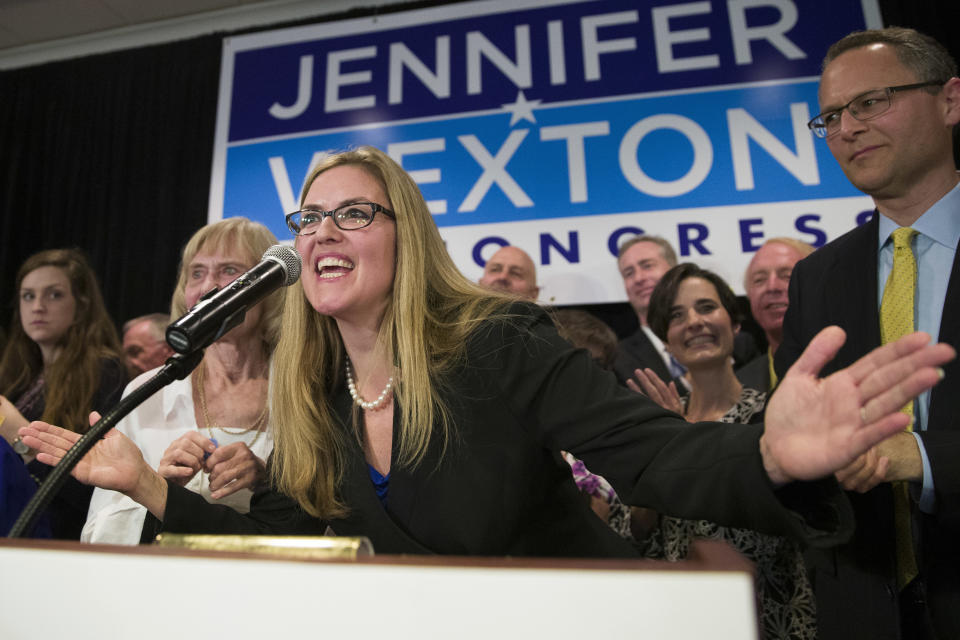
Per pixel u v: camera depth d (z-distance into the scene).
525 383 0.94
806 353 0.68
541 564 0.44
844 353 1.19
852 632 1.08
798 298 1.32
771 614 1.40
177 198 3.43
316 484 1.04
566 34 3.07
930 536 1.03
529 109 3.00
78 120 3.72
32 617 0.48
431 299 1.08
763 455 0.70
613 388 0.91
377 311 1.07
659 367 2.54
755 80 2.85
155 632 0.46
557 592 0.43
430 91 3.12
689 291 1.95
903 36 1.27
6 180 3.72
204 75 3.57
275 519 1.08
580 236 2.80
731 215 2.70
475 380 0.97
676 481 0.77
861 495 1.11
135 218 3.47
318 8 3.66
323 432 1.07
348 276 1.03
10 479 1.26
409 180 1.11
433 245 1.11
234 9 3.79
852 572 1.10
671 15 3.00
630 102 2.92
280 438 1.12
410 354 0.99
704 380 1.95
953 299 1.09
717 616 0.41
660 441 0.82
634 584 0.42
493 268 2.80
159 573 0.47
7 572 0.50
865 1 2.85
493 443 0.94
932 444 0.97
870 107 1.23
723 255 2.67
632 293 2.69
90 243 3.50
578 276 2.76
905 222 1.23
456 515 0.91
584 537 1.00
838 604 1.11
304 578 0.46
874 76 1.23
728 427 0.78
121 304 3.35
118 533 1.38
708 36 2.94
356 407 1.07
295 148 3.17
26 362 2.34
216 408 1.54
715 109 2.84
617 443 0.86
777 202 2.68
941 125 1.22
